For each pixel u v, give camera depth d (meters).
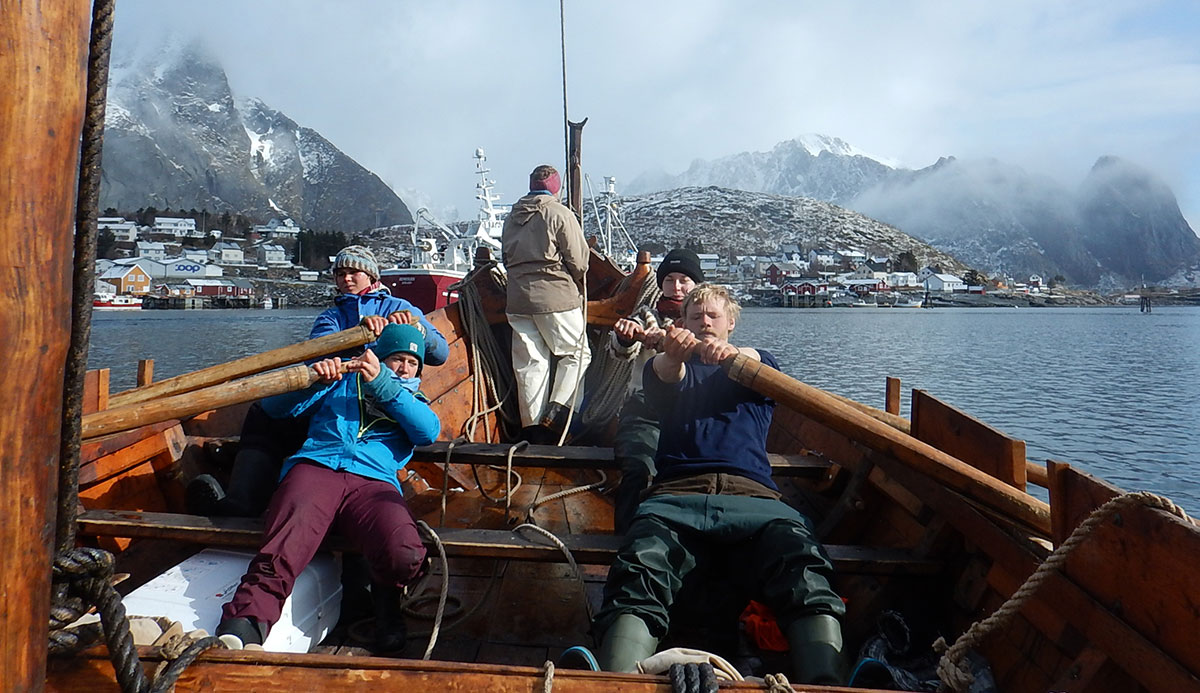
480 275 6.13
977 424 2.65
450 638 2.79
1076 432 17.59
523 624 2.90
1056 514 2.08
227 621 2.23
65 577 1.48
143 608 2.36
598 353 5.89
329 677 1.58
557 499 4.36
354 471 2.74
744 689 1.60
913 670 2.46
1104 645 1.82
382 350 3.17
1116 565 1.81
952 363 33.31
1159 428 17.97
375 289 4.07
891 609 2.74
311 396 3.15
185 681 1.58
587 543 2.82
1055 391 24.38
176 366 26.56
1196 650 1.55
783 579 2.35
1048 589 2.07
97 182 1.41
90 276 1.42
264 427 3.43
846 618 2.88
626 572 2.36
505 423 5.90
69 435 1.44
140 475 3.53
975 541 2.51
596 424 5.45
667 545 2.45
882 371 29.30
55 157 1.26
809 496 3.92
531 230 5.47
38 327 1.26
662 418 2.90
